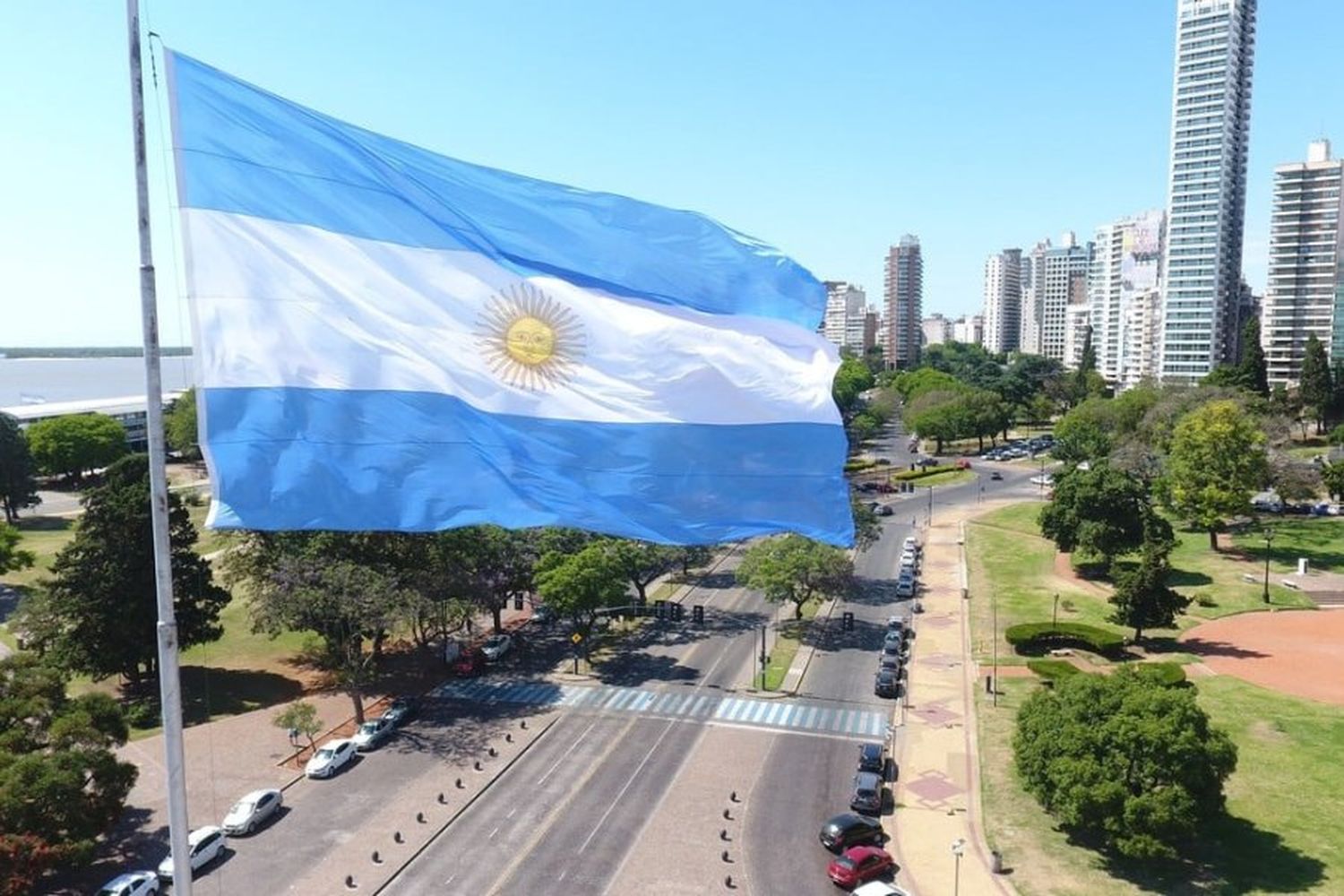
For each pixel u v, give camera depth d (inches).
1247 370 6491.1
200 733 2224.4
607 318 746.8
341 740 2080.5
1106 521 3476.9
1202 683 2455.7
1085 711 1701.5
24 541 4276.6
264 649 2829.7
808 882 1601.9
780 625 3090.6
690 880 1601.9
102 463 5949.8
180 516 2519.7
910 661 2711.6
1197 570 3540.8
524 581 2940.5
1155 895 1526.8
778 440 762.2
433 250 712.4
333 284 678.5
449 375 706.2
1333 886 1531.7
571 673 2655.0
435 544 2721.5
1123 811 1571.1
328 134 687.7
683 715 2335.1
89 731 1651.1
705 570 3841.0
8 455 4672.7
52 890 1563.7
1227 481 3782.0
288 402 661.9
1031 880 1588.3
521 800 1888.5
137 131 566.9
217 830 1670.8
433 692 2513.5
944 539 4281.5
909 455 7160.4
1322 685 2433.6
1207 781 1595.7
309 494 661.9
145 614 2413.9
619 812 1839.3
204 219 644.1
